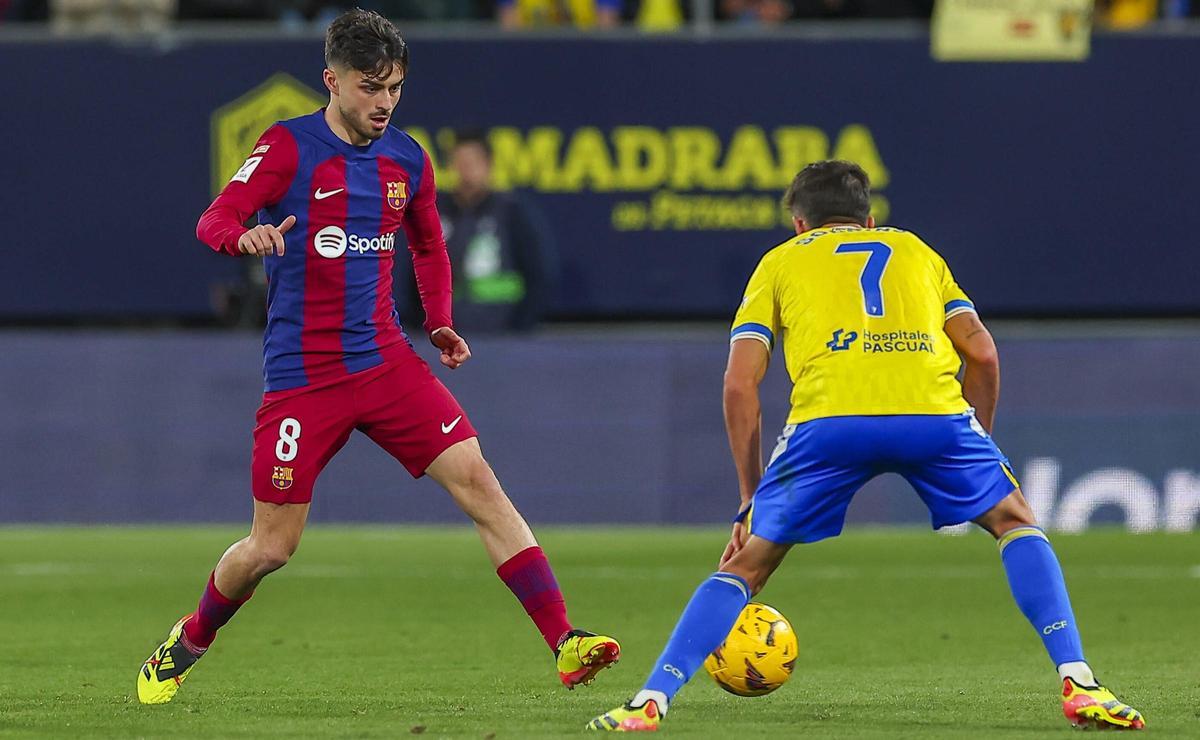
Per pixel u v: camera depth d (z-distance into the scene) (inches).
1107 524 1843.0
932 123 1889.8
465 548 1669.5
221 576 800.9
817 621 1195.3
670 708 790.5
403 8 2052.2
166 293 1893.5
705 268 1899.6
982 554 1615.4
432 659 1007.0
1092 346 1844.2
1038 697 832.9
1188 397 1841.8
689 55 1888.5
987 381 741.3
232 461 1849.2
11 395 1849.2
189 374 1854.1
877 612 1241.4
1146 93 1889.8
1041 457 1839.3
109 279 1892.2
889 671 957.2
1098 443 1840.6
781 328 738.2
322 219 777.6
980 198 1894.7
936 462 706.8
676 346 1855.3
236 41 1882.4
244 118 1884.8
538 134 1895.9
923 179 1892.2
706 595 694.5
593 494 1845.5
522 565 795.4
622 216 1895.9
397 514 1863.9
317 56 1886.1
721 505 1849.2
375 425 793.6
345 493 1865.2
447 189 1893.5
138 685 816.9
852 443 696.4
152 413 1851.6
